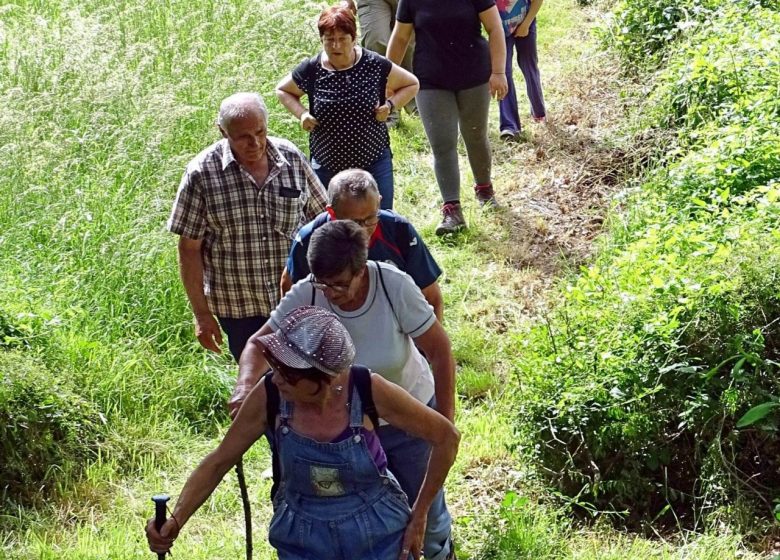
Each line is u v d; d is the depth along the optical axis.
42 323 6.50
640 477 5.22
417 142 10.44
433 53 8.27
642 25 10.73
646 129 9.31
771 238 5.71
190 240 5.35
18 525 5.38
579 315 6.04
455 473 5.70
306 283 4.05
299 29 11.16
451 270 8.15
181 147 9.29
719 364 5.18
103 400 6.30
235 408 3.89
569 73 11.24
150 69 10.26
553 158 9.64
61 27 10.97
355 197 4.33
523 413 5.55
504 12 9.84
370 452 3.55
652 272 6.00
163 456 6.06
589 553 4.87
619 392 5.30
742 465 5.11
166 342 6.98
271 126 9.84
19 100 9.04
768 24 9.16
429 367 4.32
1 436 5.60
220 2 12.00
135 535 5.29
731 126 7.50
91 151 8.81
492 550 4.95
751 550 4.76
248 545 4.18
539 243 8.47
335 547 3.57
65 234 7.69
